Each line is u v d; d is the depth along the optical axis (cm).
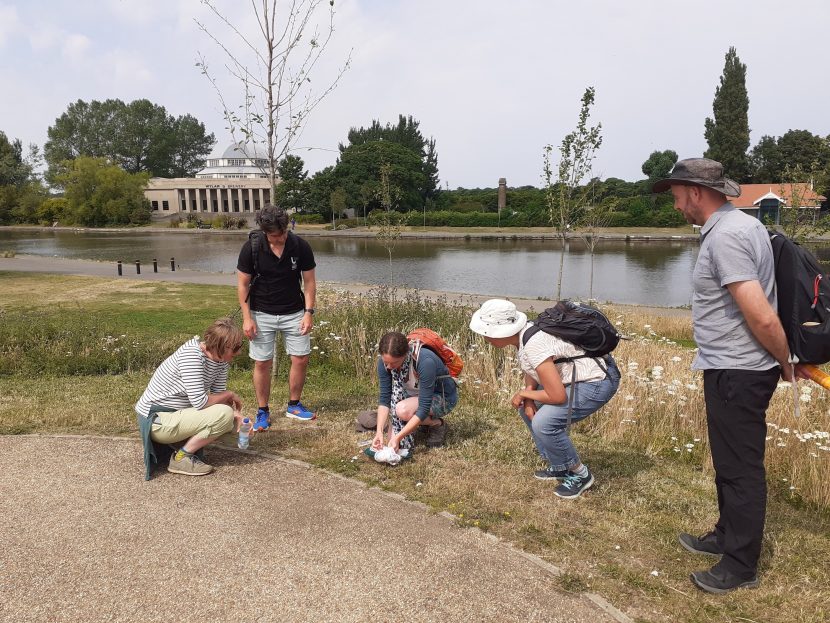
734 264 279
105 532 354
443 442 508
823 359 279
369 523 370
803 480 441
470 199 9294
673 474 464
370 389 712
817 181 1474
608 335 382
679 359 779
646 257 4378
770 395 297
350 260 4181
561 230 1387
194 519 371
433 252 4872
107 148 11762
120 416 565
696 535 364
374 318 930
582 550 344
